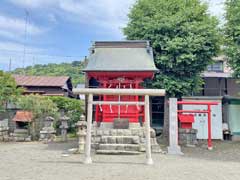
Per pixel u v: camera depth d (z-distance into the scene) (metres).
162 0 16.19
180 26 15.04
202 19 15.81
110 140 11.44
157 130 19.00
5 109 17.67
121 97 13.12
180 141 15.62
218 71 21.67
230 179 6.27
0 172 6.75
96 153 10.72
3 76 17.12
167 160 9.54
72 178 6.06
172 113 12.50
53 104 18.11
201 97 18.89
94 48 14.52
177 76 15.75
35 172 6.75
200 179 6.20
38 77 26.92
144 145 11.38
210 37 14.88
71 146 13.49
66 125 16.94
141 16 16.14
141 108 14.07
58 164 8.09
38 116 17.11
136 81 12.95
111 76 12.89
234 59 14.27
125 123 12.20
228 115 19.08
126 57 13.55
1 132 16.55
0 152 11.19
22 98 17.14
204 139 18.45
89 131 8.70
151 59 13.44
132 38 16.41
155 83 15.21
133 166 7.90
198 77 16.39
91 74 12.72
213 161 9.73
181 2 16.19
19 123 17.34
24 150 11.88
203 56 15.23
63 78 26.75
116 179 6.00
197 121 18.81
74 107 20.30
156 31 15.39
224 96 19.67
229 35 14.74
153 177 6.31
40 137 16.55
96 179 5.98
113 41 14.60
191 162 9.21
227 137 19.03
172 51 14.85
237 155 11.72
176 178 6.26
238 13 13.87
